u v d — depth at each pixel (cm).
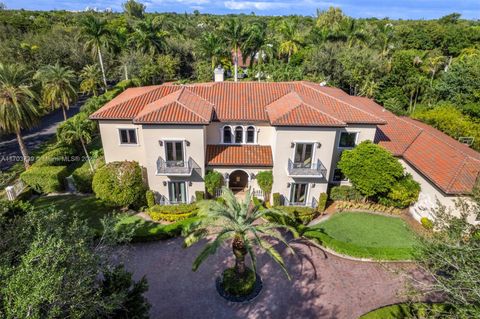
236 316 1770
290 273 2077
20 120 3167
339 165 2709
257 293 1906
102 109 2795
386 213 2761
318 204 2744
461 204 1658
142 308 1431
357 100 3622
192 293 1916
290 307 1828
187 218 2553
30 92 3166
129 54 6969
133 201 2620
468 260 1255
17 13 10000
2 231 1261
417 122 3612
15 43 5978
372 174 2548
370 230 2523
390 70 5938
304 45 7969
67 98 4538
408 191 2620
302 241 2383
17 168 3481
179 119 2459
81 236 1346
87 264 1212
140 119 2441
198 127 2508
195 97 2928
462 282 1219
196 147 2589
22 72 3216
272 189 2728
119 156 2853
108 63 6844
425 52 6750
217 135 2855
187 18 15675
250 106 2908
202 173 2686
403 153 2911
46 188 2989
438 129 3825
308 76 6350
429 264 1506
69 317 1060
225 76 7662
